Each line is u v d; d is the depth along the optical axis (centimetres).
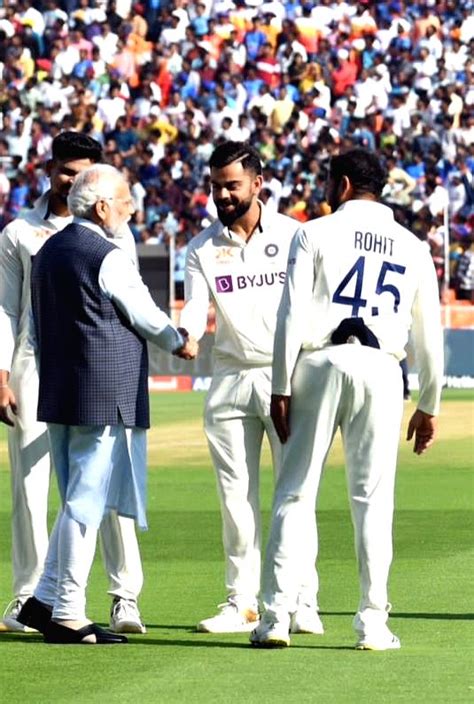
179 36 7656
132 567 1786
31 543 1839
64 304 1680
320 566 2302
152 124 7225
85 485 1684
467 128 7288
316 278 1591
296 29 7619
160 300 5959
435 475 3606
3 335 1805
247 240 1833
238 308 1823
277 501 1617
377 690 1403
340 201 1623
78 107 7331
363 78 7419
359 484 1603
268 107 7269
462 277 6831
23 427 1830
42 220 1828
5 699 1382
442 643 1664
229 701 1361
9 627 1805
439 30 7688
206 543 2559
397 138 7088
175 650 1639
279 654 1600
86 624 1692
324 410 1585
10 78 7531
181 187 6988
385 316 1592
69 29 7781
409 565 2291
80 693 1405
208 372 6406
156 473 3631
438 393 1638
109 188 1705
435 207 6794
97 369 1670
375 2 7738
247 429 1836
